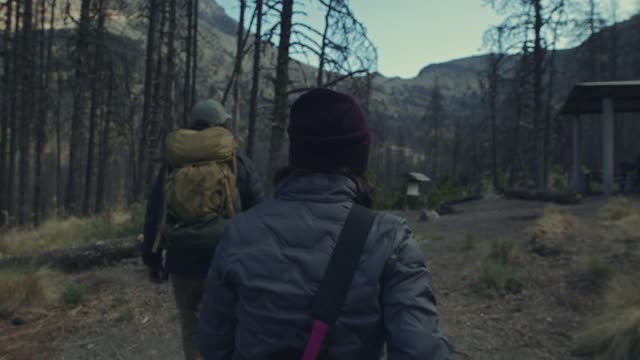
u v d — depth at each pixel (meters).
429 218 12.70
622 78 47.31
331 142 1.25
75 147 20.05
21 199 21.30
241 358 1.17
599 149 46.59
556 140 29.73
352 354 1.11
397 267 1.15
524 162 31.84
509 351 4.07
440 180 25.69
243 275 1.18
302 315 1.12
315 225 1.19
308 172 1.29
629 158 46.34
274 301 1.13
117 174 50.12
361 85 9.07
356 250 1.15
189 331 2.89
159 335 4.67
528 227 8.93
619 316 4.02
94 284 6.20
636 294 4.36
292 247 1.18
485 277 5.66
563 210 11.52
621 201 9.65
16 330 4.75
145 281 6.34
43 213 27.83
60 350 4.32
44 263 6.74
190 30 20.31
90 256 7.05
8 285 5.21
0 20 23.20
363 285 1.13
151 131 17.50
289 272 1.15
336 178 1.26
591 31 32.56
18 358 4.15
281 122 9.08
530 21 21.48
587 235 7.22
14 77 21.14
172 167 2.84
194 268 2.74
